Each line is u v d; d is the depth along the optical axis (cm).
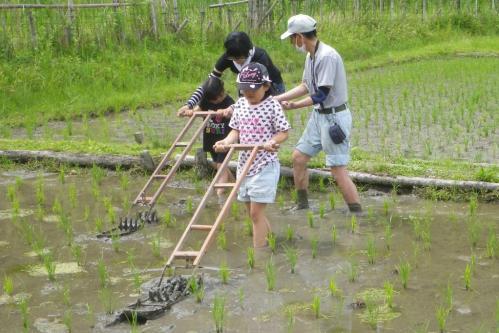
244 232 779
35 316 575
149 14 2042
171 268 648
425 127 1270
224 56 855
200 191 944
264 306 576
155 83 1820
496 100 1528
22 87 1622
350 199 822
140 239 762
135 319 550
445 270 646
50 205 895
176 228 798
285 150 1064
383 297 588
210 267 670
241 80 695
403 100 1579
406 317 550
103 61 1869
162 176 845
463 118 1331
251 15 2312
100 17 1950
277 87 823
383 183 908
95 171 1017
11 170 1078
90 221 826
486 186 855
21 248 742
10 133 1349
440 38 2808
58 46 1853
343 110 794
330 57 766
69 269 677
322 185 927
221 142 702
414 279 627
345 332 527
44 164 1088
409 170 924
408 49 2612
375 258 681
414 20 2883
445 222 786
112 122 1450
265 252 705
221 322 535
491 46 2597
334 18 2678
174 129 1351
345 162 809
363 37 2616
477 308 564
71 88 1689
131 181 1007
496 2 3144
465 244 715
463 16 2959
